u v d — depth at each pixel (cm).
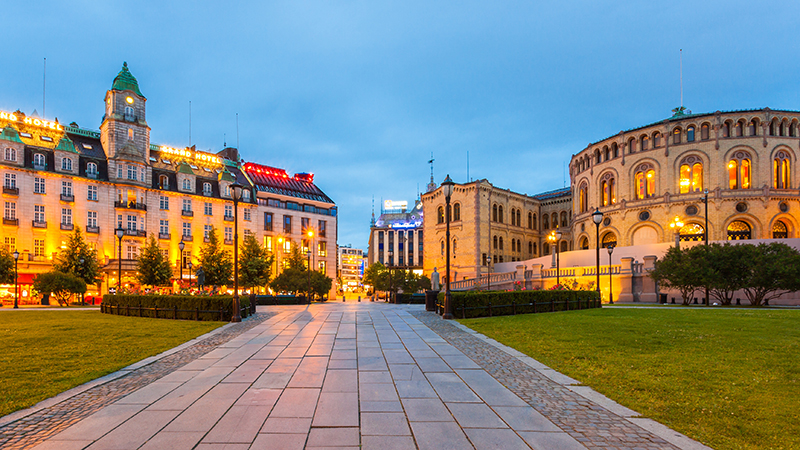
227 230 6719
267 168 8131
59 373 918
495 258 7144
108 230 5619
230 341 1370
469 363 1022
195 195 6419
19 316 2406
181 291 3366
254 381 852
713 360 1009
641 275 3666
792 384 804
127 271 5462
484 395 757
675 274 3070
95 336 1493
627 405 700
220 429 589
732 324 1638
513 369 959
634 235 5466
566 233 7644
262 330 1641
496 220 7275
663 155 5306
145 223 5944
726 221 4916
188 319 2119
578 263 5109
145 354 1140
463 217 7181
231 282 5494
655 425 611
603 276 3931
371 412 664
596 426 610
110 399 733
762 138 4981
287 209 7588
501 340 1351
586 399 735
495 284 4869
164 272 5138
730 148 5022
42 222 5166
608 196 5856
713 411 663
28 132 5391
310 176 8825
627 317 1944
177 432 578
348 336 1470
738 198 4903
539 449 530
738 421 621
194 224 6394
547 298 2389
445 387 809
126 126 5919
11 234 4988
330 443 541
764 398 724
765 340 1258
